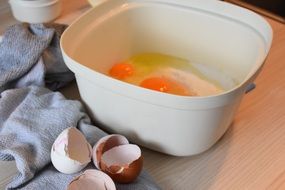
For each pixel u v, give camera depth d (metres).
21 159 0.53
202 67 0.71
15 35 0.64
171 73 0.70
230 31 0.66
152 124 0.54
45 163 0.54
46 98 0.61
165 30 0.71
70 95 0.67
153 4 0.69
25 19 0.78
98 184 0.50
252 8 0.94
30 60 0.63
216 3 0.66
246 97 0.68
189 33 0.70
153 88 0.66
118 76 0.69
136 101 0.53
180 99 0.50
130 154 0.54
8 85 0.64
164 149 0.57
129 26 0.69
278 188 0.55
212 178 0.56
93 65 0.65
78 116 0.58
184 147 0.56
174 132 0.54
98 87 0.55
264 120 0.64
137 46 0.72
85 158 0.53
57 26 0.70
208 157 0.59
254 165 0.58
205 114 0.52
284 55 0.76
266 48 0.58
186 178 0.56
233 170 0.57
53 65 0.65
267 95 0.68
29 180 0.53
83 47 0.62
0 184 0.54
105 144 0.54
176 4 0.69
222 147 0.60
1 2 0.83
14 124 0.57
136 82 0.68
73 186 0.49
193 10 0.68
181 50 0.72
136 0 0.69
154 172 0.57
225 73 0.69
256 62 0.57
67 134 0.52
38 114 0.58
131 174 0.51
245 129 0.63
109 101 0.55
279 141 0.61
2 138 0.56
